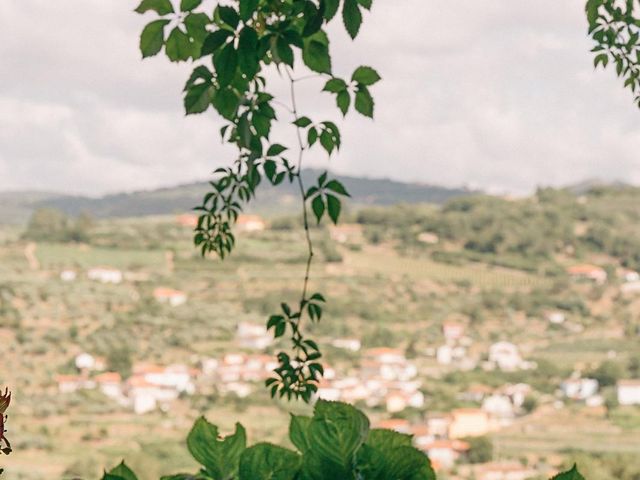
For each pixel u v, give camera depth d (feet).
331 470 4.69
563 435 286.25
